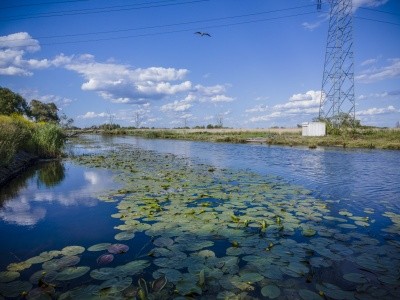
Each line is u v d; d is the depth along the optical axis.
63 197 7.01
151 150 20.72
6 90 36.03
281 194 7.05
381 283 3.06
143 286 2.97
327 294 2.82
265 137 34.00
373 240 4.22
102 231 4.71
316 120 35.94
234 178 9.16
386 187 8.07
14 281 3.08
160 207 5.73
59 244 4.21
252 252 3.74
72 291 2.88
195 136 40.16
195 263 3.44
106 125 72.75
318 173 10.41
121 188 7.75
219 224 4.79
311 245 3.98
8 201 6.71
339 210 5.88
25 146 14.12
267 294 2.82
